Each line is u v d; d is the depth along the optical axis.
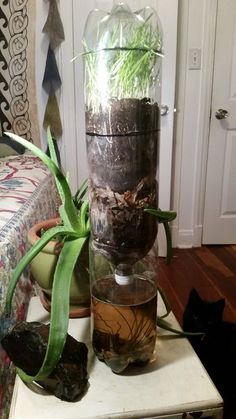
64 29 2.16
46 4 2.12
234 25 2.17
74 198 0.78
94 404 0.52
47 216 1.38
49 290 0.71
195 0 2.10
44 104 2.30
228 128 2.35
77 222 0.65
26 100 2.29
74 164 2.39
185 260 2.30
